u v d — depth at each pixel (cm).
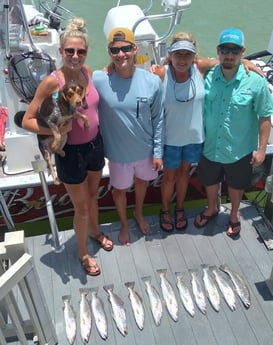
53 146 276
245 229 402
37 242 389
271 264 367
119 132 314
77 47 260
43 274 357
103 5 1116
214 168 361
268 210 408
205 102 332
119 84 297
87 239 388
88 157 303
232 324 316
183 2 457
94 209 358
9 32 388
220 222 409
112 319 322
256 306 329
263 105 320
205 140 348
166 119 331
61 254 376
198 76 322
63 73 273
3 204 392
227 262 369
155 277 354
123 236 387
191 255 375
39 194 439
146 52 482
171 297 333
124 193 363
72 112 269
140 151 329
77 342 306
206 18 1080
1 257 257
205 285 343
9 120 425
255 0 1230
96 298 333
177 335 309
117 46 278
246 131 334
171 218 413
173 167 358
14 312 251
